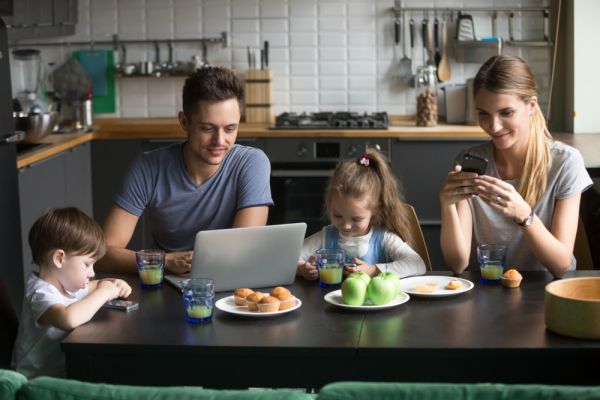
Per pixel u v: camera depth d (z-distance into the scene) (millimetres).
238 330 2613
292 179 6387
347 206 3256
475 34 6902
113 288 2852
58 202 5836
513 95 3246
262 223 3518
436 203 6332
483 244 3467
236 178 3541
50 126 5797
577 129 6535
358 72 7004
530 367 2432
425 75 6879
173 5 7027
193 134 3314
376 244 3346
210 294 2693
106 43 7074
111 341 2518
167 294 3043
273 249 3039
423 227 6355
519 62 3289
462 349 2416
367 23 6953
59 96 6773
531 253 3438
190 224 3572
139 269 3133
